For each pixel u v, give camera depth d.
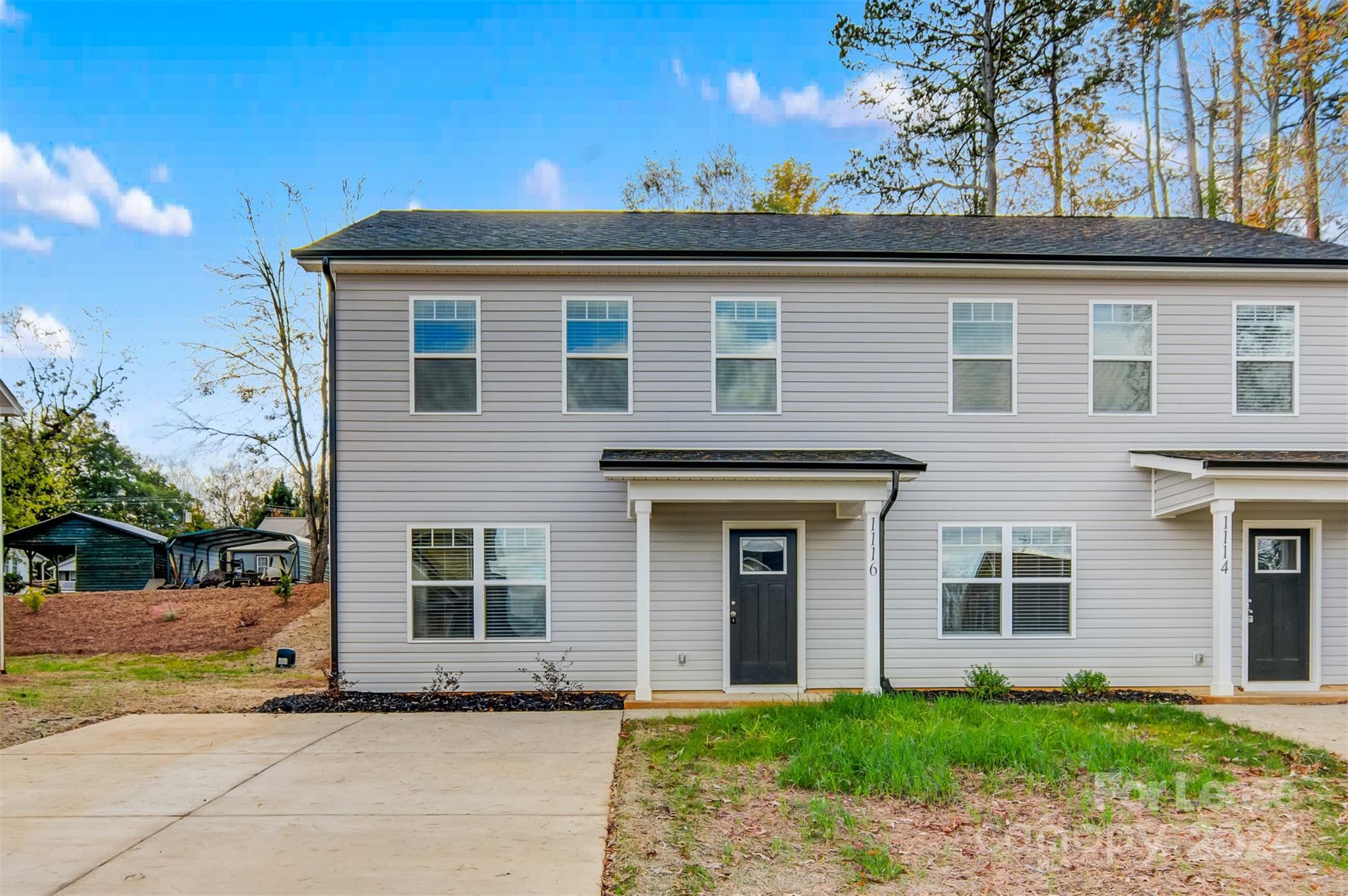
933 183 23.39
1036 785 5.77
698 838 4.84
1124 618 10.17
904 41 22.20
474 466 10.05
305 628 14.78
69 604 16.58
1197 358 10.39
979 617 10.16
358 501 9.95
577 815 5.30
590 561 10.05
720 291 10.29
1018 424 10.30
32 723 8.25
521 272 10.15
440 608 9.95
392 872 4.34
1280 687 10.02
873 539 9.27
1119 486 10.29
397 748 7.22
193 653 13.61
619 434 10.16
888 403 10.27
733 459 9.10
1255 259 10.12
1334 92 18.58
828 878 4.26
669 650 9.98
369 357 10.05
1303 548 10.26
